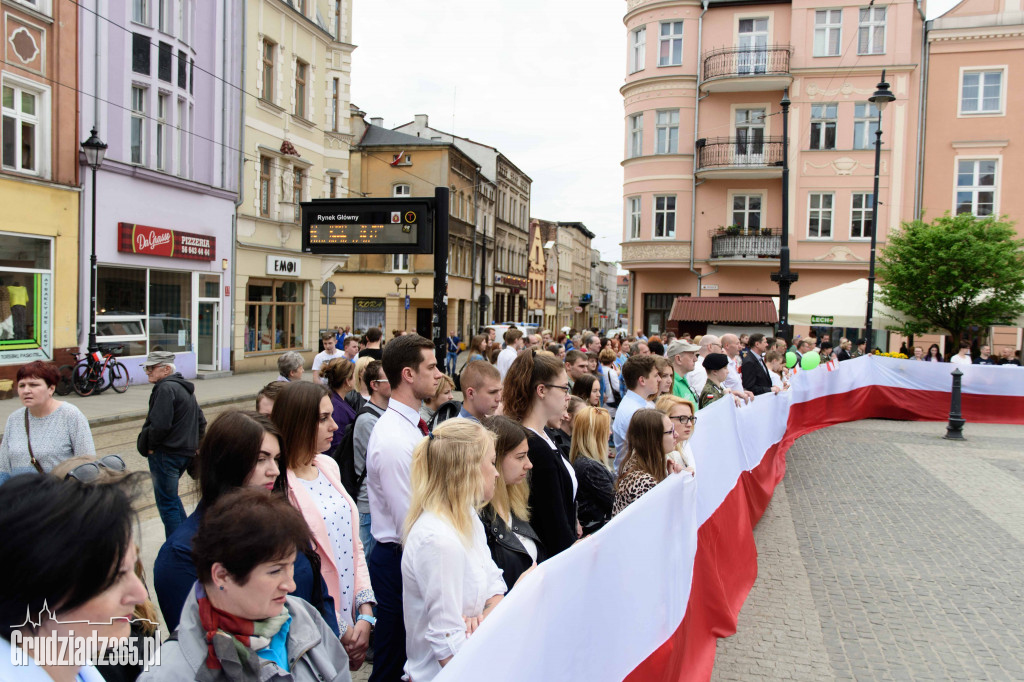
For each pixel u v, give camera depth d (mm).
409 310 40344
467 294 46094
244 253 22750
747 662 4438
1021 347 24953
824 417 14594
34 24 15188
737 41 28812
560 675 2387
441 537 2557
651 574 3326
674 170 29469
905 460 11047
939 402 15977
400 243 8688
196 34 20109
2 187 14562
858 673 4332
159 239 18625
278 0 24016
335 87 28438
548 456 3461
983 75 27625
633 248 30453
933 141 28016
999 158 27453
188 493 7715
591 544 2637
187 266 19984
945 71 27875
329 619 2742
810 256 28516
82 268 16438
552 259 77938
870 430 14133
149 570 4969
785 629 4961
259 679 1866
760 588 5738
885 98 17625
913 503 8445
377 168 41062
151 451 5566
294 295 26484
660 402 4879
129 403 14586
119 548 1492
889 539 7047
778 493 8859
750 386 9852
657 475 4258
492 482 2783
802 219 28562
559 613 2369
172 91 19094
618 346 14375
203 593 1929
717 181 29156
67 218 16078
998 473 10195
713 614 4750
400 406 3605
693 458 4832
